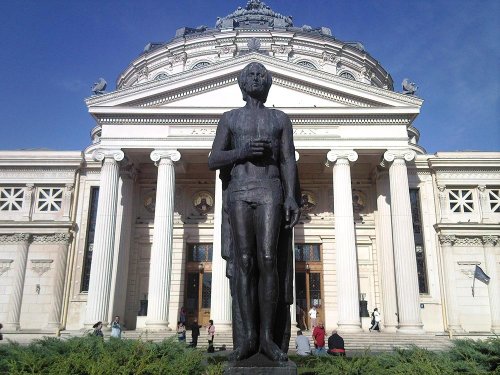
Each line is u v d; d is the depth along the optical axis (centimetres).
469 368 789
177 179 3428
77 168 3391
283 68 3050
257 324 488
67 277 3197
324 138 2928
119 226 3141
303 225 3334
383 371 780
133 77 4891
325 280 3241
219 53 4334
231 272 523
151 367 725
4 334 3009
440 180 3359
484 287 3178
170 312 3173
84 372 718
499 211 3338
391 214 2892
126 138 2938
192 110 2933
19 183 3372
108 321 2750
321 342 1825
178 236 3322
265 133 533
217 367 690
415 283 2705
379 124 2958
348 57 4559
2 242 3284
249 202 503
